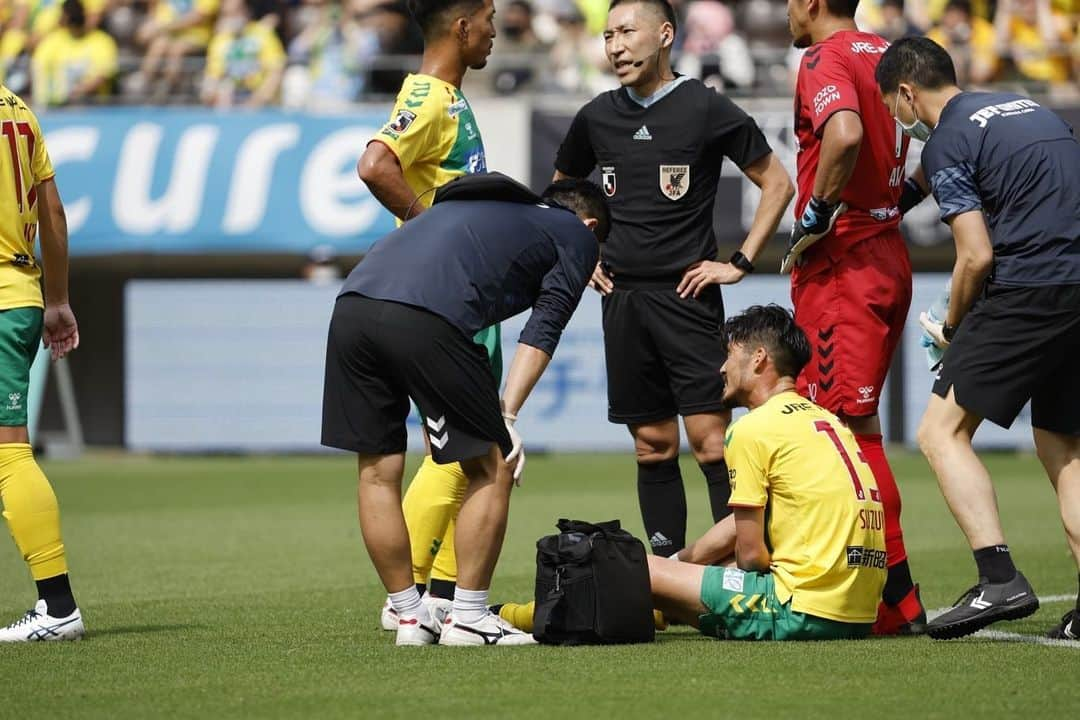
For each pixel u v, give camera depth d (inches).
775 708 567.2
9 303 736.3
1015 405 709.3
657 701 580.1
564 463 2069.4
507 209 719.7
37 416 2228.1
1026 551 1170.6
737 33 2301.9
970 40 2183.8
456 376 691.4
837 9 832.9
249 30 2274.9
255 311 2145.7
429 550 815.1
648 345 892.6
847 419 814.5
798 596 719.1
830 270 813.9
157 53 2289.6
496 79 2278.5
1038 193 699.4
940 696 588.7
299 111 2144.4
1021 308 700.0
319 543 1293.1
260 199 2127.2
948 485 711.7
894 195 822.5
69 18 2269.9
